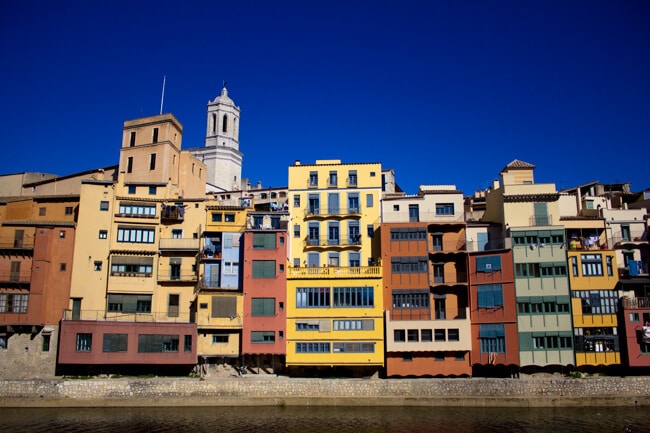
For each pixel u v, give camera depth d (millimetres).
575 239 63375
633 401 55594
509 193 64688
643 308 58531
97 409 54719
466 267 62344
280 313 61281
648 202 71438
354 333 60312
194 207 67562
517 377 58438
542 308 59469
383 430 47906
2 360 59062
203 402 56031
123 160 78250
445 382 56594
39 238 62281
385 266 62500
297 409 55031
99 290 63438
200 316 61188
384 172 84188
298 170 69375
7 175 84312
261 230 63156
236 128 116750
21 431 47406
